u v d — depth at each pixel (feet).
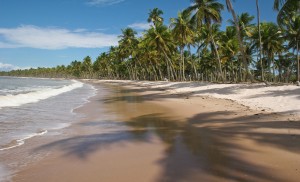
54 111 55.98
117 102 73.97
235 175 20.68
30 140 32.09
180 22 155.02
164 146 28.94
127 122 43.32
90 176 21.34
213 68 240.53
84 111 56.29
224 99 69.21
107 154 26.66
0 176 21.44
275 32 138.31
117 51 310.65
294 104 48.60
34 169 22.91
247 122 39.01
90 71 532.73
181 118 45.44
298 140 28.89
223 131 34.60
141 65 308.60
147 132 35.88
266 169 21.63
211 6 120.06
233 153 25.72
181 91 105.81
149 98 84.43
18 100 73.36
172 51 214.48
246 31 128.98
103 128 38.96
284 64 217.15
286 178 19.92
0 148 28.78
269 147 26.99
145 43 214.90
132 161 24.44
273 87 73.67
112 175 21.43
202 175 20.86
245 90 77.36
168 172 21.65
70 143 30.78
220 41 155.22
